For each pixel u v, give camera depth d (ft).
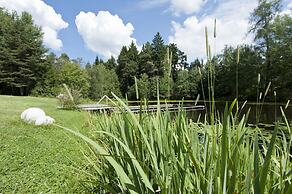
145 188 4.89
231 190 3.47
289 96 88.58
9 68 155.84
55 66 176.65
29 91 161.17
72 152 23.07
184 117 6.10
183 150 4.75
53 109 67.72
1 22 157.69
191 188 4.49
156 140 5.49
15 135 29.84
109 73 190.19
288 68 93.04
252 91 86.69
